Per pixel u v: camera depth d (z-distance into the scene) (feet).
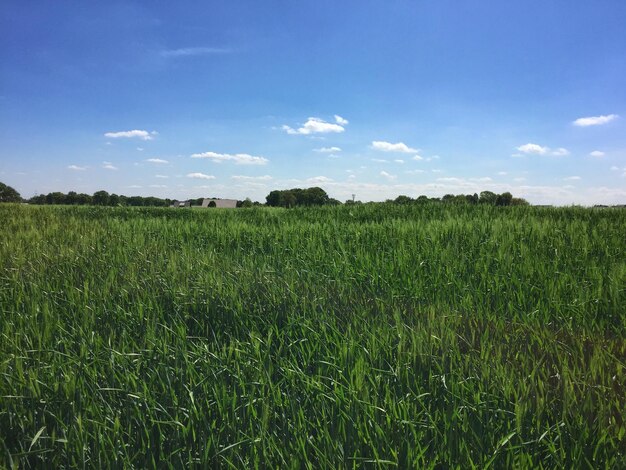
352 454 7.38
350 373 9.59
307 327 12.12
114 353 10.82
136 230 32.71
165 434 8.32
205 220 42.91
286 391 9.55
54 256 22.77
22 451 7.63
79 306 14.73
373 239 25.36
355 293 16.72
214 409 8.84
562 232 25.11
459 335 11.76
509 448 7.18
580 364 11.18
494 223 26.94
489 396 8.79
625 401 9.18
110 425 8.52
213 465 7.50
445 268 18.92
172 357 10.88
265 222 37.88
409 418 8.14
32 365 10.80
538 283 17.34
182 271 18.92
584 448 7.39
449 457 7.22
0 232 31.01
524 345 12.31
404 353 10.59
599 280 16.62
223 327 13.69
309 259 22.20
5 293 16.56
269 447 7.53
